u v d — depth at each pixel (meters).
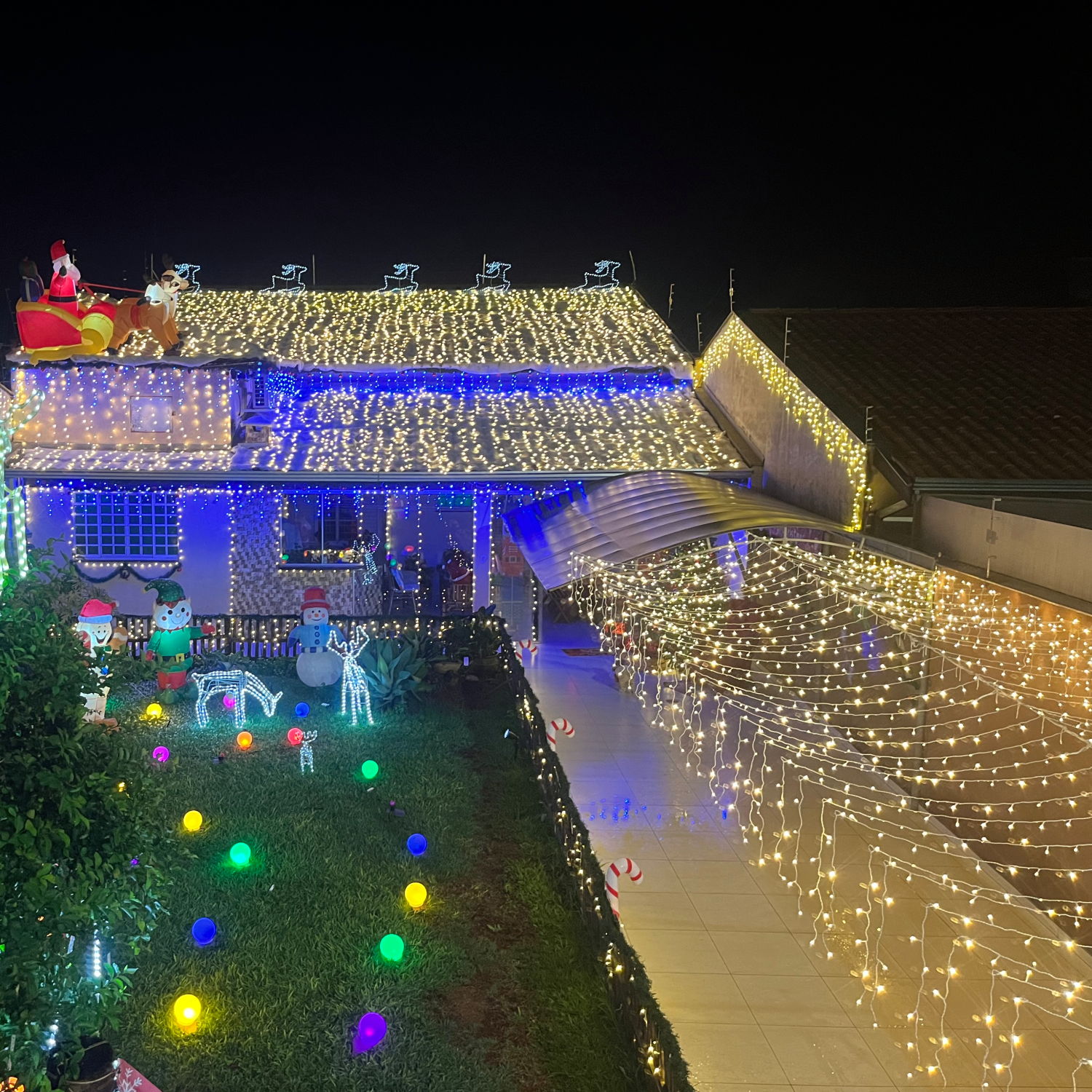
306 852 10.69
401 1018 7.98
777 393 18.23
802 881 10.62
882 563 13.38
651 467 19.19
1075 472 13.14
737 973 8.89
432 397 22.78
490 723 15.50
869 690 14.09
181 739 14.30
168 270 21.20
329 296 26.97
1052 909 9.52
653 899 10.21
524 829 11.60
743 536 18.69
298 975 8.47
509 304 26.97
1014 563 10.66
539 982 8.59
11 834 4.46
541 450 20.03
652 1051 6.91
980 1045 7.91
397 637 18.19
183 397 19.81
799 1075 7.52
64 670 4.95
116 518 19.62
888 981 8.80
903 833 11.82
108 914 5.07
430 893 10.05
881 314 20.53
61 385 19.78
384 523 21.38
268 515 19.88
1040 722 9.64
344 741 14.33
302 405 21.98
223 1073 7.26
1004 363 17.50
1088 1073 7.60
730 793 13.04
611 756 14.37
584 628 22.36
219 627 18.34
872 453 14.07
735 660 18.27
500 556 23.38
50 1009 4.64
